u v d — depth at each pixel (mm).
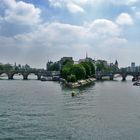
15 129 81688
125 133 78938
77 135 76188
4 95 183750
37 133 77562
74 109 120062
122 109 121312
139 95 190250
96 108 123625
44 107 125812
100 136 75688
